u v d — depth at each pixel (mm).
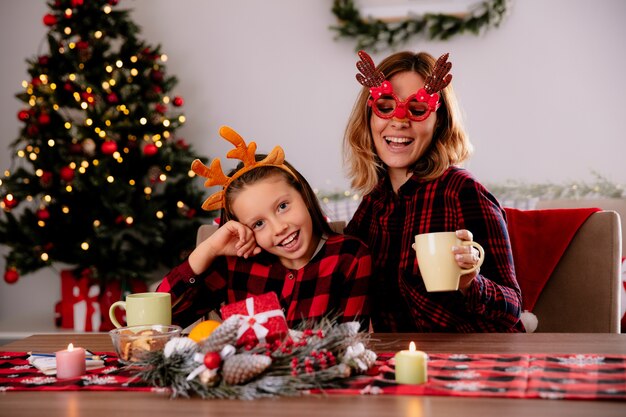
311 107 4359
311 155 4367
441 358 1085
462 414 808
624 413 797
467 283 1254
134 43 3906
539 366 1009
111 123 3771
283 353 948
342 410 839
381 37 4164
